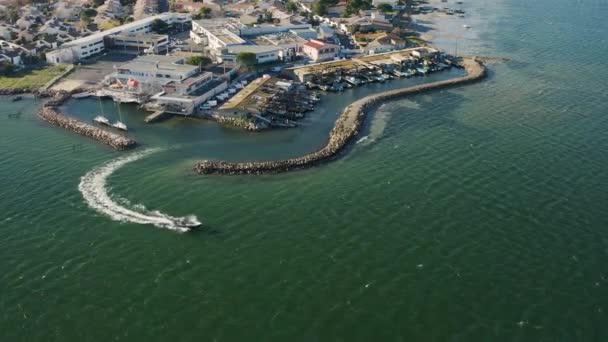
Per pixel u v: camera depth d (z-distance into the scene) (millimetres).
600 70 182000
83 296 75250
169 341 67688
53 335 68812
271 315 71625
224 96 154750
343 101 157875
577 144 121750
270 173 110688
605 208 94688
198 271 79812
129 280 78188
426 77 182000
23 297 75125
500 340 67562
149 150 121938
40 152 120188
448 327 69625
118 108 148000
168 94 150000
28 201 99000
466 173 108125
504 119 138875
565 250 83500
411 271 79500
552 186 102500
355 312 72062
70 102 152750
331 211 95062
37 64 185000
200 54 186750
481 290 75625
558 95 157875
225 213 94812
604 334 68188
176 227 90312
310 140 129125
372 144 124250
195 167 112625
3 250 85000
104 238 87688
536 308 72312
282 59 192875
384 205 96625
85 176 108438
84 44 192250
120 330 69438
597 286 76062
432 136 128125
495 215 92812
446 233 88062
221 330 69250
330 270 79750
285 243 86062
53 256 83562
